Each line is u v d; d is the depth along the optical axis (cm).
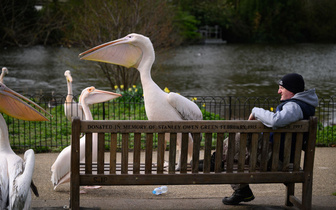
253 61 3108
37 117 337
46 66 2372
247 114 1120
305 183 353
